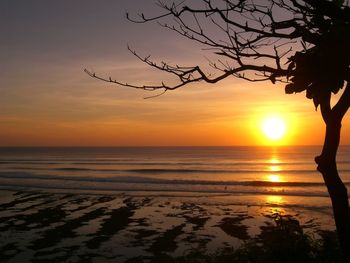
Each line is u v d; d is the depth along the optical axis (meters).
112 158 90.69
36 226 15.29
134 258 10.88
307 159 82.50
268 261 4.48
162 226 15.12
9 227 15.14
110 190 27.27
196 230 14.34
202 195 24.55
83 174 42.94
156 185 30.22
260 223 15.49
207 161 74.81
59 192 26.47
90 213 18.17
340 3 2.51
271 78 2.64
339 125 2.54
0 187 29.77
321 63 2.31
